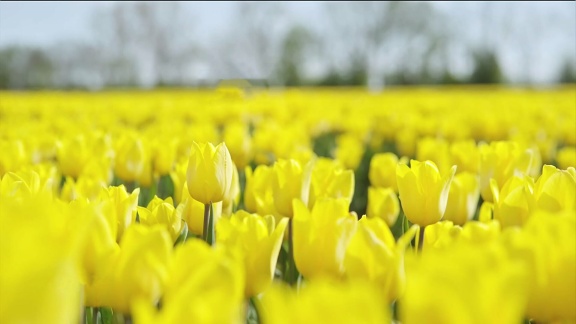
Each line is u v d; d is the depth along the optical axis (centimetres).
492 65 2569
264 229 104
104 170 165
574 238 88
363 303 57
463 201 140
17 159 173
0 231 61
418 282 65
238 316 71
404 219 128
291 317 60
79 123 356
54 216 85
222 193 126
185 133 267
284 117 452
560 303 88
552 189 111
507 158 147
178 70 3306
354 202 279
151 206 127
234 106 471
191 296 64
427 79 2998
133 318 95
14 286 54
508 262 80
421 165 123
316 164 173
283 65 3095
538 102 657
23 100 739
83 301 94
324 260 104
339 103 668
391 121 421
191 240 87
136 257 90
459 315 62
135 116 481
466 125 379
